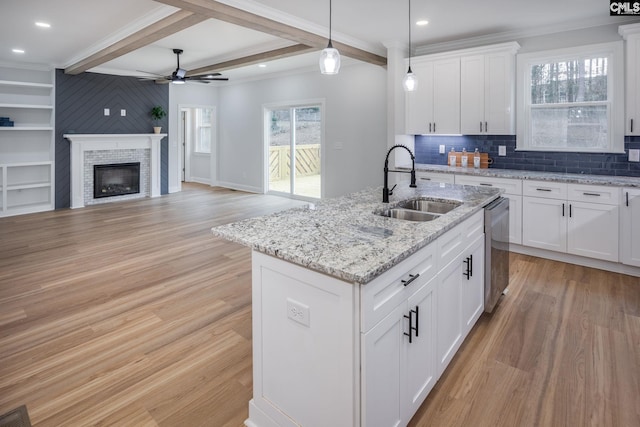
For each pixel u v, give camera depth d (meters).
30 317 2.95
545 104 4.55
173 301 3.24
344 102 6.73
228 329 2.79
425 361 1.95
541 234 4.18
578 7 3.87
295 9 3.87
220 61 6.48
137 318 2.94
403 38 4.95
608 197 3.73
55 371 2.29
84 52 5.82
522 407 1.97
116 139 7.65
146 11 4.02
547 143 4.60
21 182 6.93
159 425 1.87
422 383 1.93
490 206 2.89
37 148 7.06
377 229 1.99
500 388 2.12
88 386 2.15
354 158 6.69
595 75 4.22
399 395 1.70
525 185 4.23
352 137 6.68
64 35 4.93
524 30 4.57
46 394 2.09
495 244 2.92
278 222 2.16
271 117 8.34
